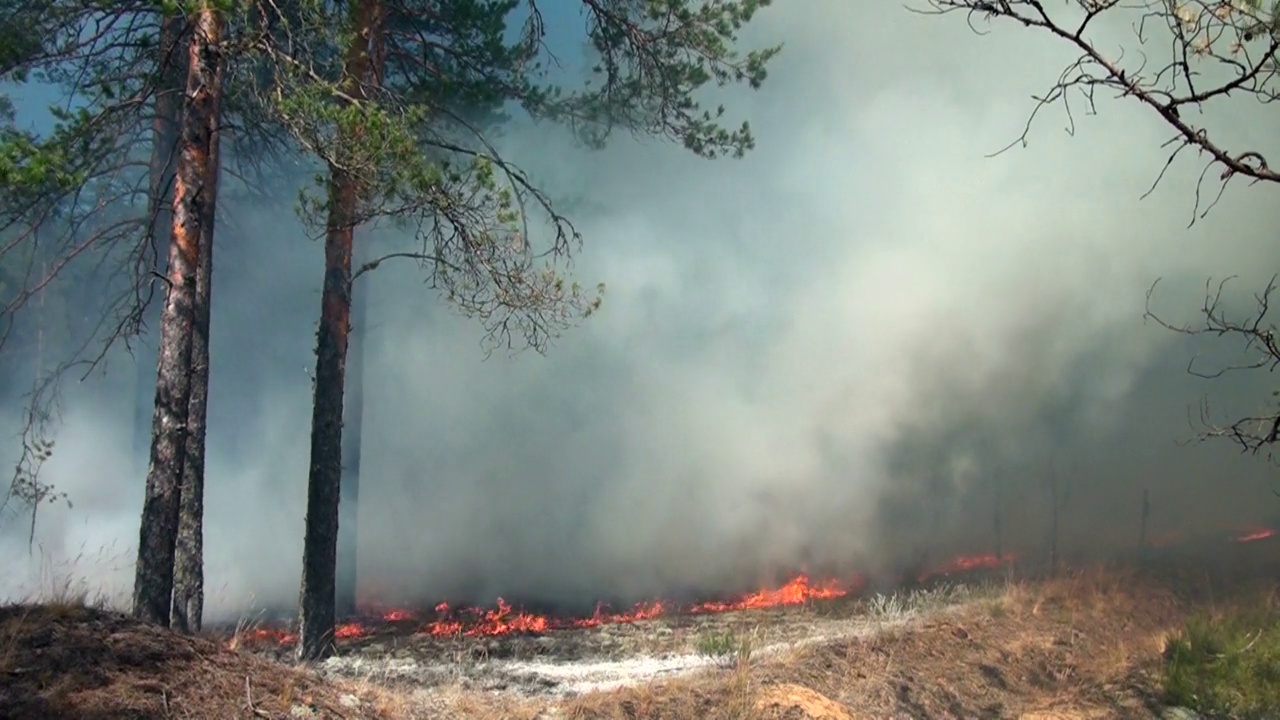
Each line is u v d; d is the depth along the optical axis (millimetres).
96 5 11023
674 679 8430
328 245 11375
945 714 8680
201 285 11117
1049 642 10281
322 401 11125
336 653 10852
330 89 9969
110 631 6273
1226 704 8961
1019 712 9031
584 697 7891
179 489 8734
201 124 9234
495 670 9820
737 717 7621
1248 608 10617
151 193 12969
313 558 10812
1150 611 11133
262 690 6359
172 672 6113
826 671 8852
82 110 10570
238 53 9734
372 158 9859
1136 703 9133
